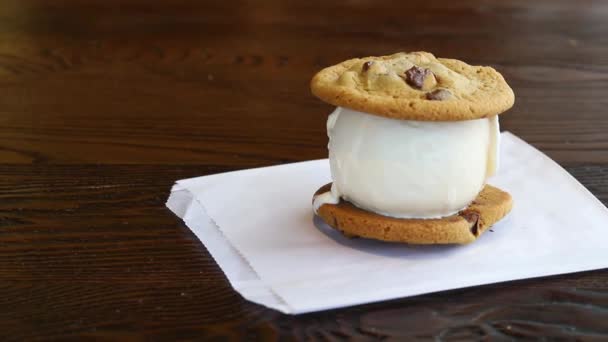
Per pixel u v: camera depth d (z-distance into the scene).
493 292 0.48
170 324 0.46
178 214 0.55
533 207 0.55
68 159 0.62
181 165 0.61
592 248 0.51
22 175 0.60
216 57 0.85
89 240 0.53
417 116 0.49
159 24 1.00
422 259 0.50
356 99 0.50
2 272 0.50
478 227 0.52
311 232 0.53
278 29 0.97
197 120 0.69
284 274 0.49
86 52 0.87
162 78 0.78
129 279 0.49
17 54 0.86
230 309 0.47
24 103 0.72
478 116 0.49
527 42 0.92
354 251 0.51
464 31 0.97
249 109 0.72
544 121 0.69
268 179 0.58
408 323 0.47
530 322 0.47
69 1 1.13
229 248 0.52
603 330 0.46
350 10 1.09
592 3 1.15
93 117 0.69
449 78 0.51
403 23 1.01
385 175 0.51
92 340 0.45
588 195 0.56
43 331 0.46
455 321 0.47
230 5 1.12
